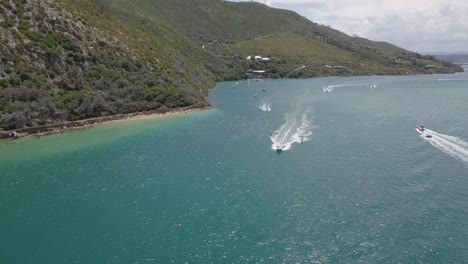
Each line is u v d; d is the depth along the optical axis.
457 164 61.47
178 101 115.88
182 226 44.66
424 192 51.41
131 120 101.81
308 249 39.78
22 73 97.69
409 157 65.50
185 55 199.00
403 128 87.00
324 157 66.94
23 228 44.62
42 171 62.56
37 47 104.88
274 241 41.31
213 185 55.91
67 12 122.44
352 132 84.38
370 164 62.66
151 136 84.56
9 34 102.88
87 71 111.81
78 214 47.75
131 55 130.88
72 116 95.25
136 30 153.25
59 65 106.69
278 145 74.62
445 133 81.00
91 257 39.12
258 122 98.31
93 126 94.62
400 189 52.62
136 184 56.69
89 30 124.50
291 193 52.59
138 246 40.91
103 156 70.06
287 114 109.00
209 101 137.25
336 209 47.72
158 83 123.12
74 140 81.38
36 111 90.25
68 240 42.12
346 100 136.25
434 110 110.38
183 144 77.50
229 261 38.19
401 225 43.44
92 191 54.41
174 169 62.72
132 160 67.56
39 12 114.00
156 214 47.56
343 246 40.06
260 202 50.19
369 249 39.41
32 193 53.97
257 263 37.78
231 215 46.97
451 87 180.50
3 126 84.19
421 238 40.84
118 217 46.91
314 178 57.53
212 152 71.56
